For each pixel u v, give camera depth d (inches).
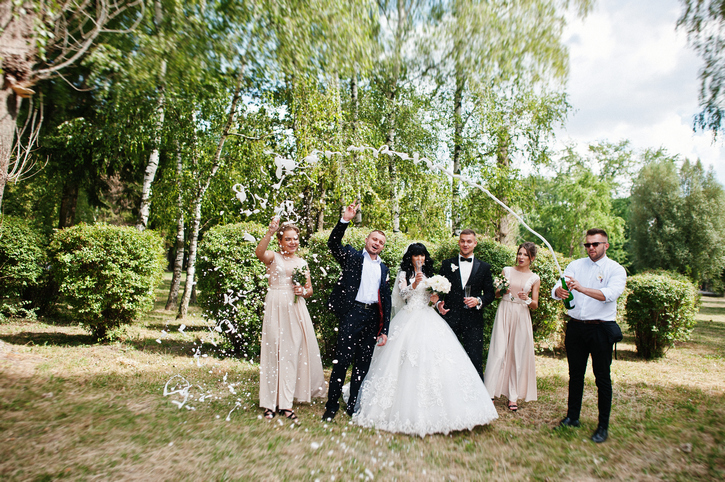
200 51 234.1
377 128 400.2
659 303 269.9
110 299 241.4
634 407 163.6
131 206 524.7
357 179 334.0
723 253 851.4
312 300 218.5
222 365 205.3
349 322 145.9
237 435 120.8
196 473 97.3
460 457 112.8
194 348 246.1
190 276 370.6
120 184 514.0
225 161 405.4
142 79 241.9
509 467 107.3
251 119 382.0
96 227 249.1
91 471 95.9
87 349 226.5
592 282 143.8
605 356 133.2
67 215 451.2
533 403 168.2
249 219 366.9
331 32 221.0
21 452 102.8
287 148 369.1
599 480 101.3
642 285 277.9
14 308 302.7
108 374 177.2
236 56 247.6
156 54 231.1
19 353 199.8
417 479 99.4
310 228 339.3
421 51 229.8
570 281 137.6
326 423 135.6
